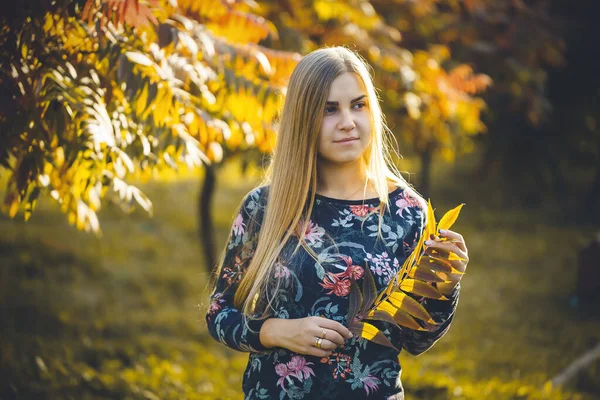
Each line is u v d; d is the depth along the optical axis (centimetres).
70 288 818
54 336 619
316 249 199
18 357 495
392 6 620
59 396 426
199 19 346
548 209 1414
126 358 565
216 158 329
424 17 639
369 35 544
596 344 639
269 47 402
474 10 688
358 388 195
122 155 274
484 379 527
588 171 1401
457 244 197
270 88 330
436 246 194
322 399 194
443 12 713
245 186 1691
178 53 313
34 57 278
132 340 630
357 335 195
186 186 1612
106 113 274
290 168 203
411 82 528
